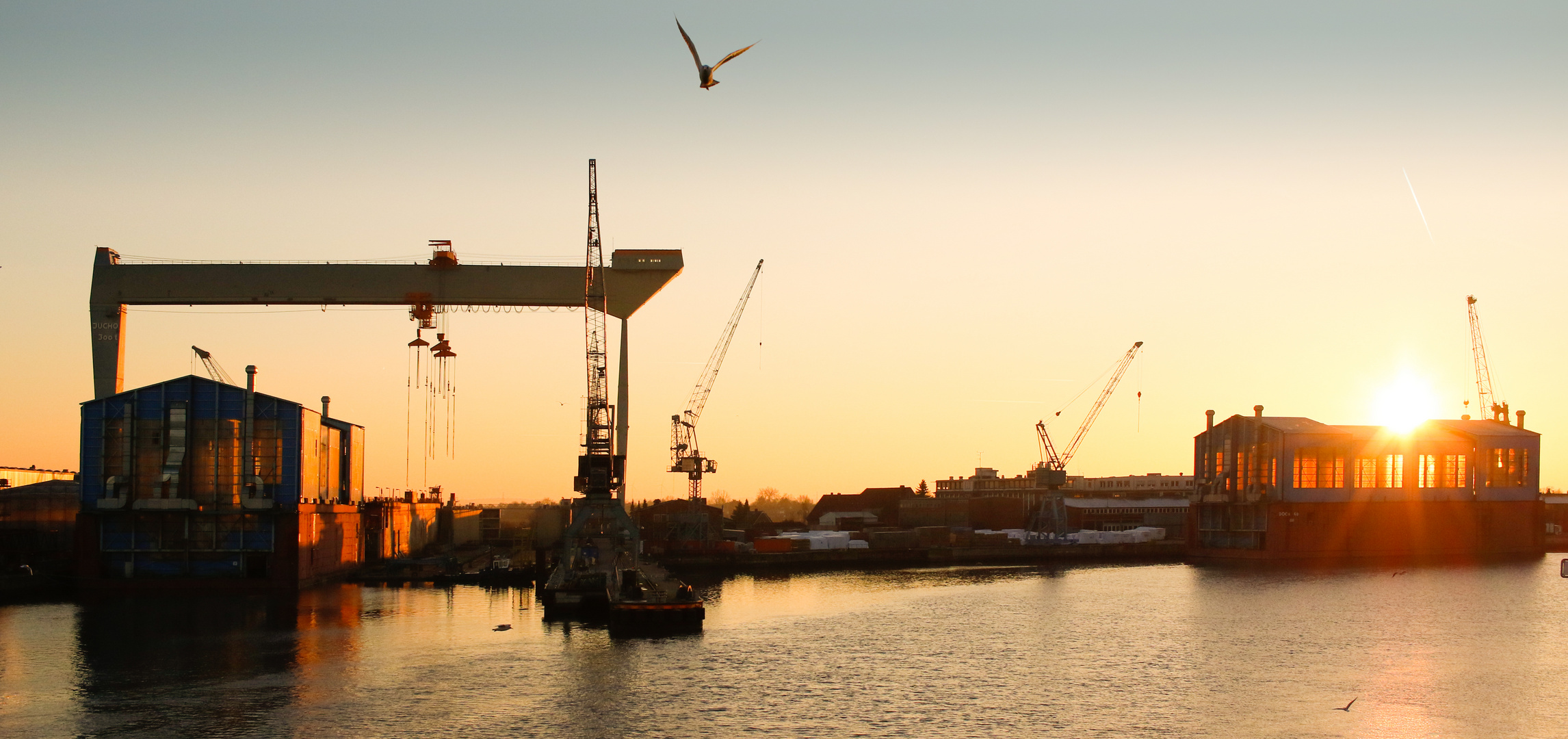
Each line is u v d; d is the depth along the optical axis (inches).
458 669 2773.1
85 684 2588.6
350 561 5206.7
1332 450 6658.5
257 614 3693.4
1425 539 6737.2
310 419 4394.7
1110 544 7396.7
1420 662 2960.1
